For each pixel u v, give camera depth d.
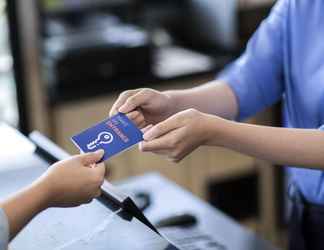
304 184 1.54
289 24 1.52
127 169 2.83
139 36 2.95
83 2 3.02
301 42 1.48
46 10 2.88
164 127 1.13
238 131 1.18
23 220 0.95
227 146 1.20
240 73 1.58
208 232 1.51
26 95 2.73
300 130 1.22
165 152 1.15
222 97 1.52
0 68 2.77
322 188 1.49
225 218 1.59
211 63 2.97
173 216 1.54
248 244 1.46
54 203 1.01
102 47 2.79
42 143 1.30
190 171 2.98
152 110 1.33
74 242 0.98
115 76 2.82
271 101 1.61
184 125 1.14
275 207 3.19
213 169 3.03
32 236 1.00
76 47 2.78
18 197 0.96
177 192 1.76
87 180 1.02
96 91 2.74
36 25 2.70
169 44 3.26
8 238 0.92
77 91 2.73
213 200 3.09
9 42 2.67
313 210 1.53
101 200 1.09
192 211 1.64
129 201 1.07
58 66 2.71
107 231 1.01
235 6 2.94
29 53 2.71
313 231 1.55
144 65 2.87
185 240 1.45
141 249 0.96
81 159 1.04
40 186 0.98
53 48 2.77
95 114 2.78
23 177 1.17
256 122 2.94
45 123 2.75
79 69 2.75
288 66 1.53
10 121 2.82
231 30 2.99
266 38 1.58
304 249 1.58
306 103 1.47
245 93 1.55
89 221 1.04
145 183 1.83
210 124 1.16
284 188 3.13
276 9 1.58
